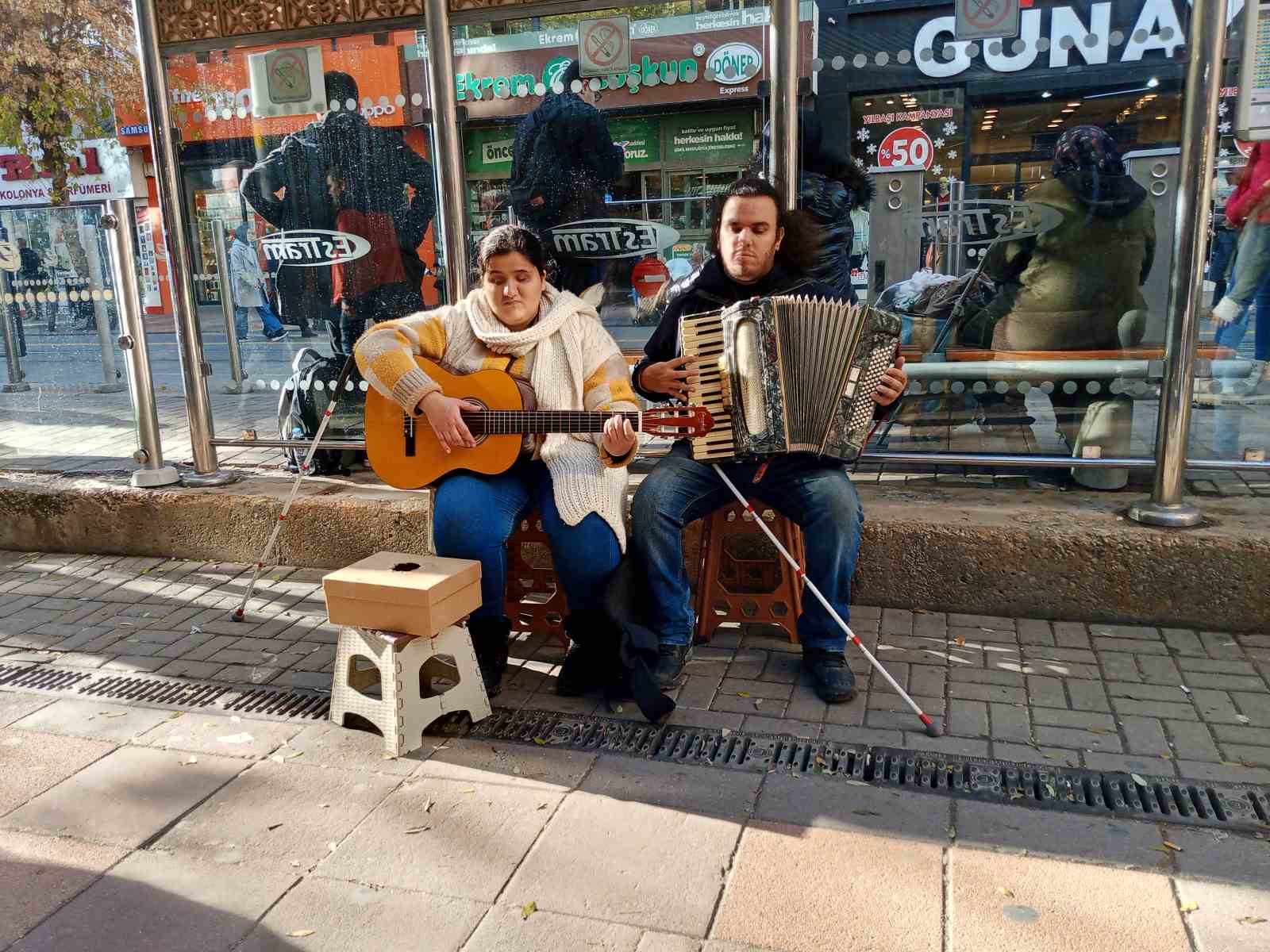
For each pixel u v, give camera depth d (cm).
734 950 202
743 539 378
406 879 226
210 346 466
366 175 440
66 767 277
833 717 295
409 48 422
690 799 255
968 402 408
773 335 298
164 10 435
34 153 770
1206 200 327
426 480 318
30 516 465
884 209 393
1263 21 321
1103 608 351
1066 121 373
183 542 449
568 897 218
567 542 308
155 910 217
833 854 232
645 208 410
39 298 498
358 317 457
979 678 316
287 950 204
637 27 393
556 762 275
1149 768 262
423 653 282
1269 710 289
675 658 320
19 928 212
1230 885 217
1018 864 226
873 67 380
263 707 313
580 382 321
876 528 366
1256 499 384
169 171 447
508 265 313
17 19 742
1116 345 393
